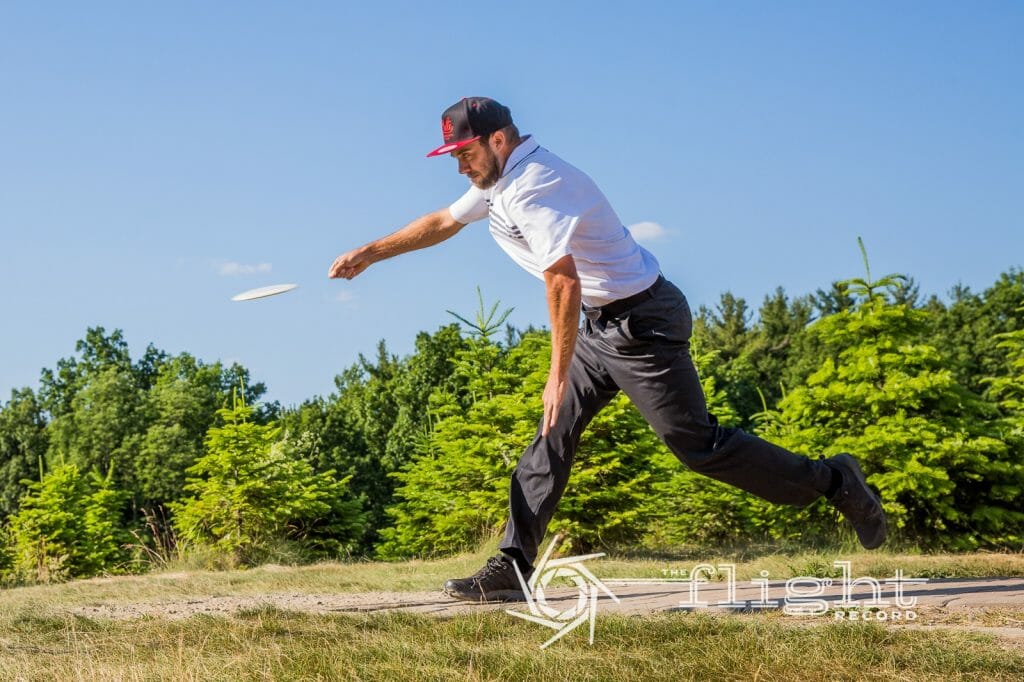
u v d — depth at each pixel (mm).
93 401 41156
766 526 13477
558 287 3547
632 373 4113
